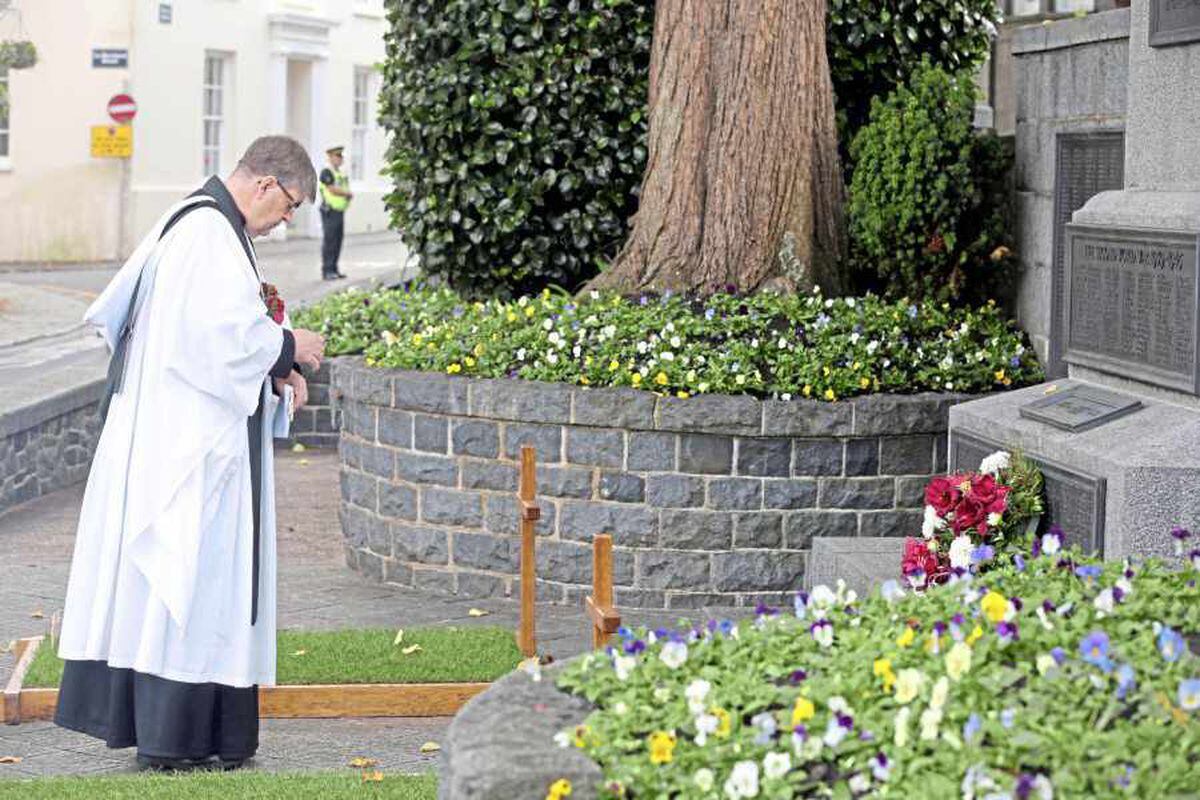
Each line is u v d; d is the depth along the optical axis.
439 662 9.47
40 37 36.16
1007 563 6.65
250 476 8.09
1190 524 7.88
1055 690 4.66
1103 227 9.06
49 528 14.25
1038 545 8.38
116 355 8.12
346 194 30.78
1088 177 10.83
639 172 13.56
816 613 5.71
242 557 8.04
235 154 39.47
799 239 12.53
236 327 7.95
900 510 11.25
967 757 4.38
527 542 9.70
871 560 9.80
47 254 36.53
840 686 4.86
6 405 15.24
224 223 8.11
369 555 12.33
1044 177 11.56
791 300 11.91
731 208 12.55
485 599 11.70
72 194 36.47
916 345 11.70
